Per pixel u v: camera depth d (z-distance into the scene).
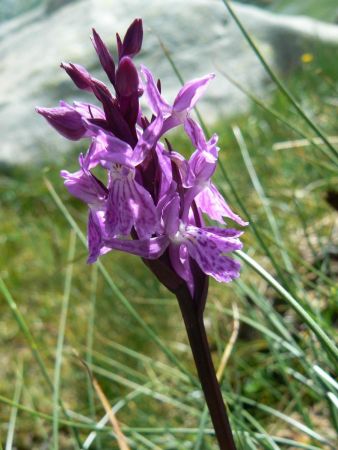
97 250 0.08
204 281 0.08
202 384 0.08
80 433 0.18
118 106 0.08
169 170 0.08
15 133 0.49
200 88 0.08
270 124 0.29
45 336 0.23
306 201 0.22
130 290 0.23
